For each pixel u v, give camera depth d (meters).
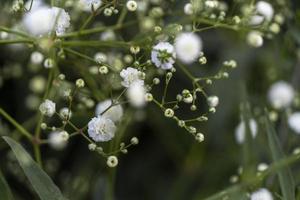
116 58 0.33
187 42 0.29
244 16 0.34
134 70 0.29
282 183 0.30
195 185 0.43
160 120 0.43
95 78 0.34
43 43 0.30
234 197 0.30
